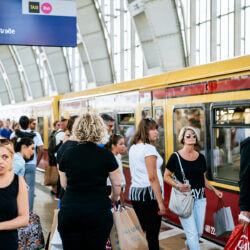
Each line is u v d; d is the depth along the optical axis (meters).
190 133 3.84
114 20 21.25
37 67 31.12
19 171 4.81
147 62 18.41
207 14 15.34
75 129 2.94
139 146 3.75
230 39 14.37
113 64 22.06
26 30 8.05
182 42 16.48
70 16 8.37
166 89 6.01
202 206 3.89
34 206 7.52
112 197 3.05
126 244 3.04
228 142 4.69
